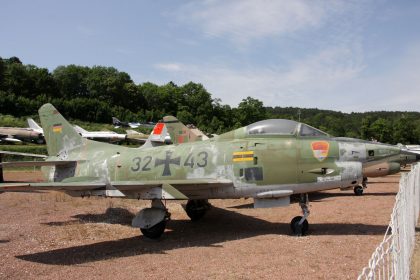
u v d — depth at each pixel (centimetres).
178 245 894
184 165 1055
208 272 668
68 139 1373
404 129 8381
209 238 961
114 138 6462
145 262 746
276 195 973
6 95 9731
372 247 806
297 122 1023
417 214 1122
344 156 971
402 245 555
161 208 970
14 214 1298
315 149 970
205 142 1085
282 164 973
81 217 1251
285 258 743
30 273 686
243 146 1009
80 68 13788
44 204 1504
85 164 1269
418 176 1195
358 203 1541
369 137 8181
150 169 1109
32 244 903
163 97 13888
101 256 800
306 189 967
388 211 1306
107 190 1018
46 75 12006
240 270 674
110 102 12862
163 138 3600
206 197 1031
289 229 1042
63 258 785
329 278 615
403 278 534
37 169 3875
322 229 1024
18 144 6025
